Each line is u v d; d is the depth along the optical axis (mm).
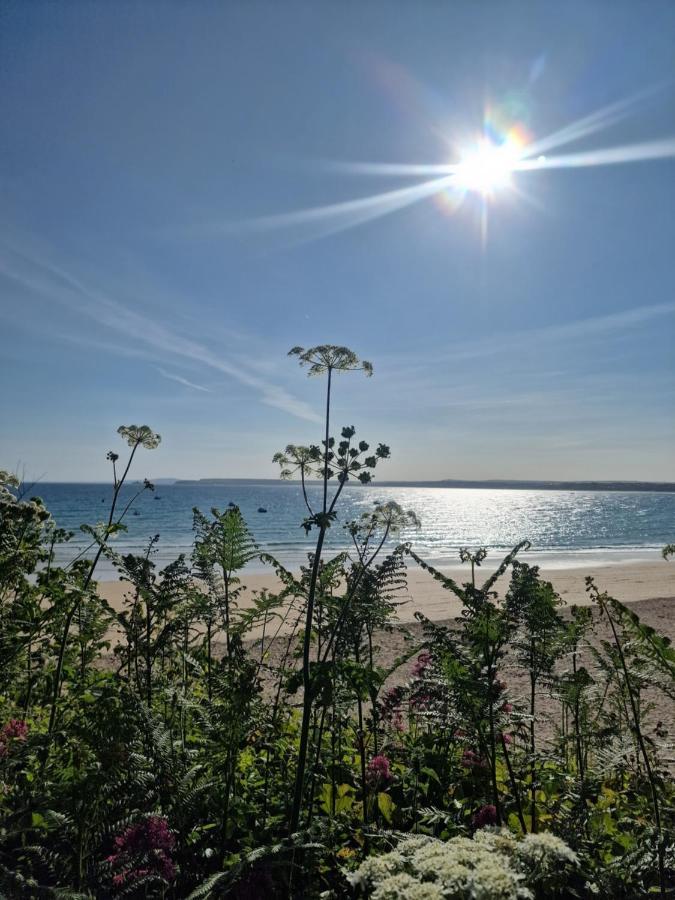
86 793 2572
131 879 2537
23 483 4168
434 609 21188
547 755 3650
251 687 3227
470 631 3508
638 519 101750
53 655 4051
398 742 4477
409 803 3799
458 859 2164
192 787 2924
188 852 2953
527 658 3678
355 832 3268
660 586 29016
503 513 116062
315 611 3916
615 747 3529
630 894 2818
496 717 3234
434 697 3529
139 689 3650
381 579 3906
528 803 3592
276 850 2467
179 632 3924
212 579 4043
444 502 167375
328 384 3447
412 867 2268
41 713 4234
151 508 90625
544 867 2385
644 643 3279
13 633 3480
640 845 2902
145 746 2830
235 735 3084
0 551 3566
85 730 2775
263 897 2779
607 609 3500
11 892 2213
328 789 3771
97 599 3752
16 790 3035
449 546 54344
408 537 64750
